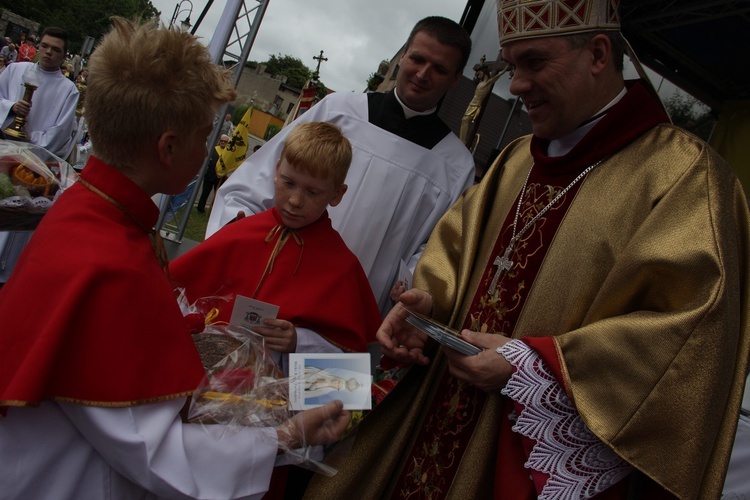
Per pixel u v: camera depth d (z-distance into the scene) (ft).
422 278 6.42
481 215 6.36
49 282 3.36
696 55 10.93
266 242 6.57
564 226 5.30
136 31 3.84
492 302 5.67
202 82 3.91
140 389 3.47
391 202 8.72
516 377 4.75
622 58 5.40
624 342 4.46
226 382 4.29
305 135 6.34
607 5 5.09
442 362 6.01
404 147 8.84
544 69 5.18
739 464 7.93
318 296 6.44
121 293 3.44
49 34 17.11
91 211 3.65
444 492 5.53
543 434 4.69
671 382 4.27
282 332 5.94
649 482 4.68
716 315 4.26
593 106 5.35
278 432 4.31
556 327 5.13
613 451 4.48
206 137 4.15
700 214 4.56
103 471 3.64
